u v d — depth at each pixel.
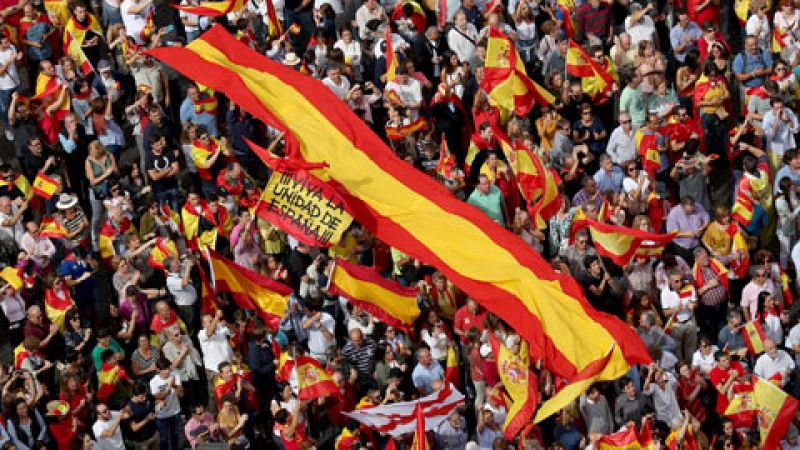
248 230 110.00
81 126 117.19
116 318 109.44
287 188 96.19
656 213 114.81
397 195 109.94
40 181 112.50
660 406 104.62
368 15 123.50
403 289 106.56
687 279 109.06
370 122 120.50
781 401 103.75
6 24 121.75
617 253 107.38
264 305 106.62
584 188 113.31
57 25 122.88
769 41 124.94
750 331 107.62
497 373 104.75
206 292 104.94
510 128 115.88
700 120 119.50
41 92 116.06
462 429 104.06
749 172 113.25
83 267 109.06
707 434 107.88
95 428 102.38
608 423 103.12
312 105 115.44
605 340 98.69
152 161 114.69
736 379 104.94
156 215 110.88
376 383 106.38
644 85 117.69
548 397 105.00
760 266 108.69
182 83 124.81
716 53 121.56
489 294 103.62
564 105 120.38
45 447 102.25
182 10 121.50
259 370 105.69
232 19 124.69
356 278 105.94
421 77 119.69
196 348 109.44
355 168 111.44
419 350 105.25
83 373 104.56
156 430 104.56
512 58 115.44
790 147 117.81
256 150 96.88
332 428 107.00
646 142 115.38
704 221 113.12
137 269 109.81
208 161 114.81
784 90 120.00
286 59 119.69
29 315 105.12
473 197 112.62
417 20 123.25
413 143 118.50
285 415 102.06
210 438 102.81
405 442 103.38
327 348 107.44
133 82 123.12
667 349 107.25
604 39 125.12
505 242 106.44
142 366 105.25
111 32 122.81
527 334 101.12
